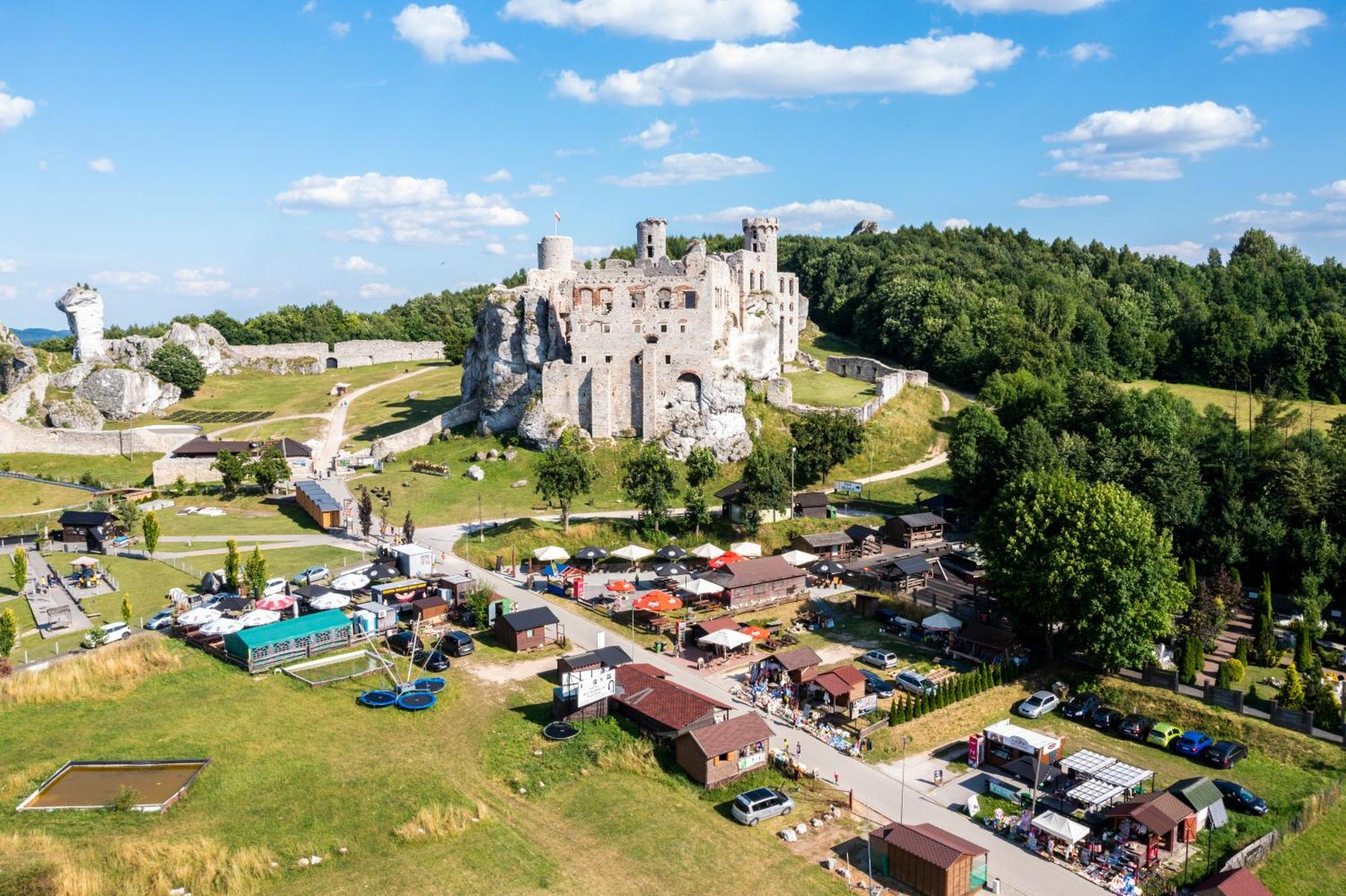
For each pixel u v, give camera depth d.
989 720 74.44
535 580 98.25
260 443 146.12
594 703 66.69
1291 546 102.38
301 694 67.88
